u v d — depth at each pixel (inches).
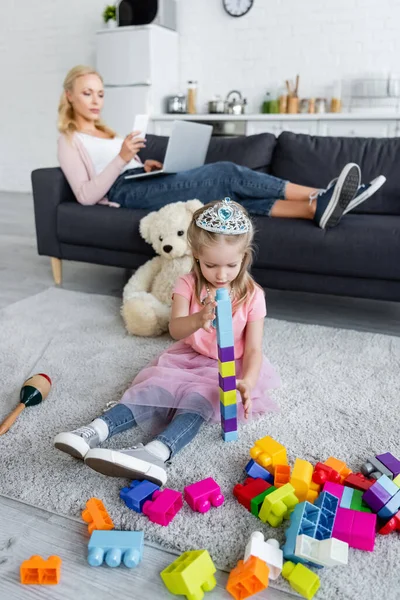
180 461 43.8
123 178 91.9
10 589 32.3
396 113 142.6
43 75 211.0
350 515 35.6
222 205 44.9
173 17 180.4
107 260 89.6
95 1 191.9
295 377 59.2
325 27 164.4
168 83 180.9
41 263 111.3
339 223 74.2
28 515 38.4
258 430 48.4
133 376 59.3
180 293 51.5
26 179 229.1
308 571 32.0
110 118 180.2
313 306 86.7
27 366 61.9
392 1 154.4
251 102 181.2
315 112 163.8
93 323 76.1
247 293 50.4
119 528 36.9
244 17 174.1
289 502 37.2
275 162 98.7
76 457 41.6
